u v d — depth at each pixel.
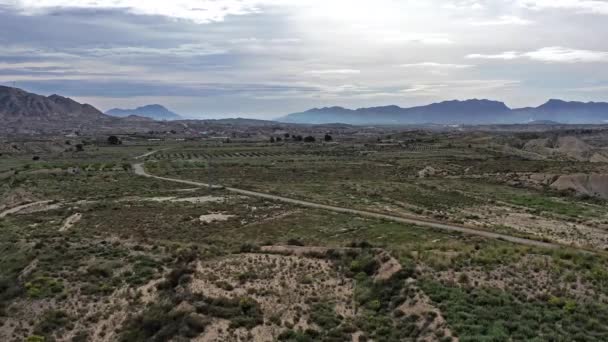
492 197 86.88
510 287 29.38
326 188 99.56
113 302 33.91
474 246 41.00
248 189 99.19
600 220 66.62
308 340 26.53
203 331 28.25
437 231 57.38
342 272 34.31
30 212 74.25
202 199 85.88
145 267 39.28
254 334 27.73
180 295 32.53
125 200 84.06
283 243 47.00
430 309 27.30
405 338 25.44
